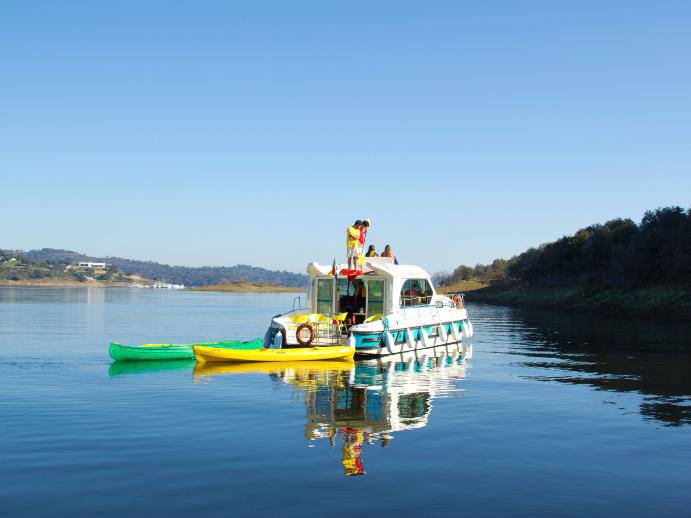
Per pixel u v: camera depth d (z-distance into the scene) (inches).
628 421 497.4
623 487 337.4
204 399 575.2
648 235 2775.6
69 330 1520.7
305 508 301.3
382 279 928.3
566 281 3646.7
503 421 493.0
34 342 1176.8
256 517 290.0
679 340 1267.2
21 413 508.1
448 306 1093.1
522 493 326.0
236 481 339.0
